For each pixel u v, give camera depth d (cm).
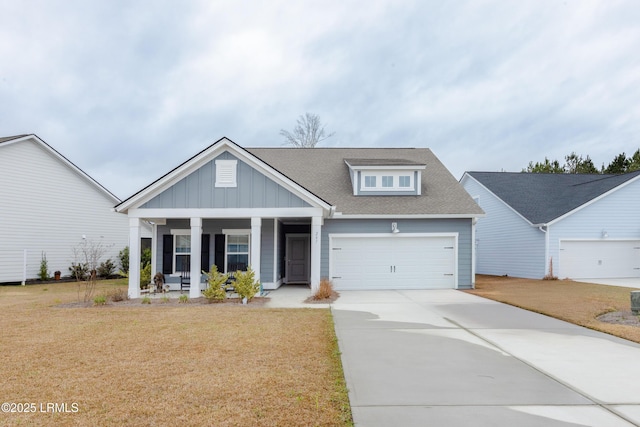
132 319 1076
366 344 823
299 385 580
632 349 791
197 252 1570
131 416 479
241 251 1883
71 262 2577
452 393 560
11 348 777
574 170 4984
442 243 1911
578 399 539
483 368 670
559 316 1114
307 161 2389
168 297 1588
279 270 1961
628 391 568
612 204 2367
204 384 582
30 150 2361
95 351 754
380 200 2006
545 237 2311
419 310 1250
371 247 1909
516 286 1975
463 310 1248
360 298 1554
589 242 2352
